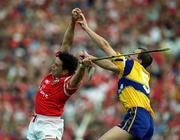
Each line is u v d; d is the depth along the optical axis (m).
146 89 32.88
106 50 32.50
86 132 54.19
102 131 54.03
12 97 61.44
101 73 61.31
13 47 71.94
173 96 56.88
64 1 78.94
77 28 70.31
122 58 32.75
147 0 77.00
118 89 32.94
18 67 66.75
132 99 32.53
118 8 76.31
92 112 56.31
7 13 78.88
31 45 71.12
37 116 32.91
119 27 72.62
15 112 58.94
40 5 79.31
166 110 54.72
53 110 32.75
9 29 75.69
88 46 67.94
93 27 73.12
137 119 32.28
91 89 59.59
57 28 74.12
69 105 57.88
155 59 64.06
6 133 56.97
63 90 32.62
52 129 32.62
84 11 77.00
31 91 61.62
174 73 63.19
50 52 69.00
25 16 77.88
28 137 33.06
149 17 74.31
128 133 32.28
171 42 69.88
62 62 32.78
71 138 54.31
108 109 56.00
